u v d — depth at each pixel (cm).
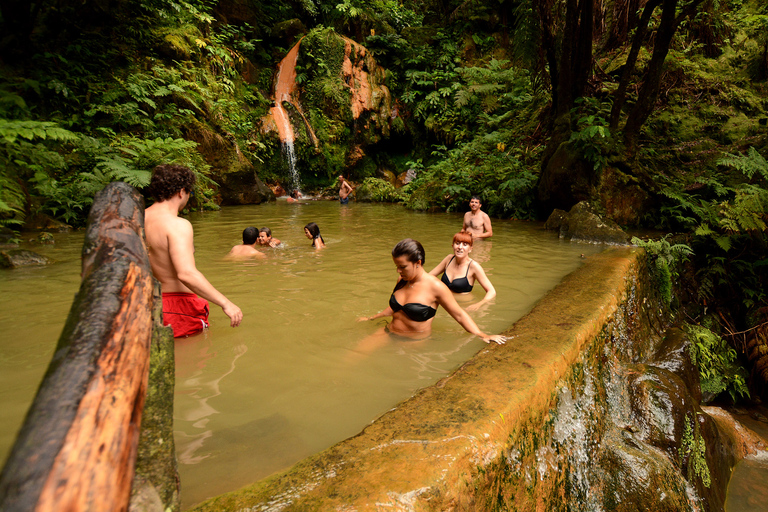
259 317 313
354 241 650
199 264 484
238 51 1513
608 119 951
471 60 1756
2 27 783
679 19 733
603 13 1203
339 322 306
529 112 1344
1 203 313
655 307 515
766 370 597
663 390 312
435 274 420
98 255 104
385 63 1798
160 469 86
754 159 715
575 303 322
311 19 1797
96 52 991
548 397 202
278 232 743
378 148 1783
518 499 162
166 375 102
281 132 1530
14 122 305
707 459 327
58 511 56
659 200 788
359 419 179
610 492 237
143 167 866
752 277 666
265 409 187
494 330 295
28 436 62
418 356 249
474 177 1166
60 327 277
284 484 123
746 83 1106
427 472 128
